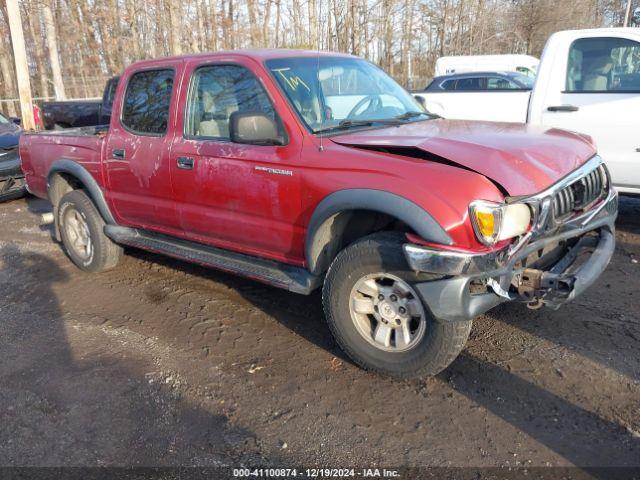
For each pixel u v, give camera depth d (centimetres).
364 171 308
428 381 328
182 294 470
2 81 2967
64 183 547
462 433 282
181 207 420
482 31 2691
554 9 2712
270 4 1994
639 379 318
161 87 431
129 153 447
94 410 314
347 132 353
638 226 595
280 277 367
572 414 292
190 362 360
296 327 402
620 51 565
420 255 282
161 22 2148
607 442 271
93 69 2798
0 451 283
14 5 1379
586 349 352
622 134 552
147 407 315
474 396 312
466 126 375
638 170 550
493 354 352
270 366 352
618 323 383
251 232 379
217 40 2264
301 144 341
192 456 275
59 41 2875
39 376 350
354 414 302
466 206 276
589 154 356
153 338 395
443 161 298
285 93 358
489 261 279
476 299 285
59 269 548
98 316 435
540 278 304
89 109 1112
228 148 374
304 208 339
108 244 515
